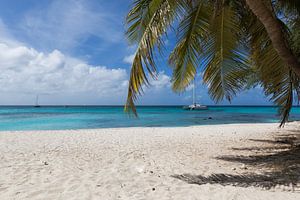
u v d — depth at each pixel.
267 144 9.72
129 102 5.57
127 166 6.37
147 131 15.07
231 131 14.66
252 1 4.59
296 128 15.52
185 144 10.13
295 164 6.03
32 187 4.62
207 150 8.74
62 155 7.83
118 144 10.23
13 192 4.35
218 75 6.80
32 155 7.79
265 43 6.16
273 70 6.20
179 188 4.55
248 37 6.60
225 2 5.98
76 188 4.59
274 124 19.11
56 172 5.69
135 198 4.07
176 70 7.29
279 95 6.54
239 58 6.57
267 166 6.14
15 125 23.73
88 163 6.69
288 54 4.89
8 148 9.20
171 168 6.15
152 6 5.78
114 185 4.77
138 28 5.96
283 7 6.83
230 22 6.44
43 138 12.02
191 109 76.06
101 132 14.55
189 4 6.02
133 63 5.46
